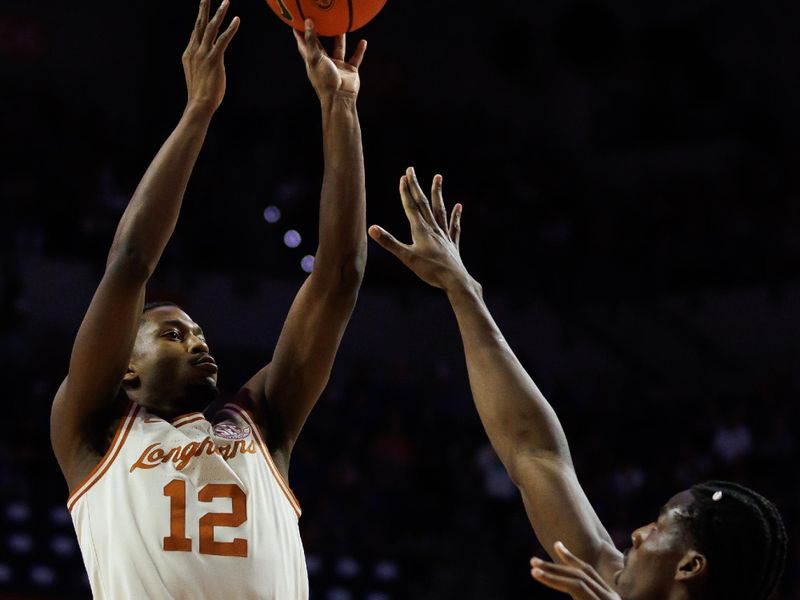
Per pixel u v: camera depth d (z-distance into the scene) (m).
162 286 11.92
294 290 12.68
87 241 12.11
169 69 15.11
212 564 2.55
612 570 2.45
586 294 14.14
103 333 2.60
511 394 2.68
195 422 2.73
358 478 10.22
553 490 2.57
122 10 15.05
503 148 15.86
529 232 14.41
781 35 16.52
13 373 10.35
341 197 2.94
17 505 8.67
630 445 11.92
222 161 13.72
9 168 12.49
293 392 2.91
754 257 14.17
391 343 13.16
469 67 16.78
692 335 14.04
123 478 2.62
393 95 16.16
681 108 16.17
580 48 15.27
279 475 2.75
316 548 9.44
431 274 2.82
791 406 11.90
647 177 16.02
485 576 9.78
